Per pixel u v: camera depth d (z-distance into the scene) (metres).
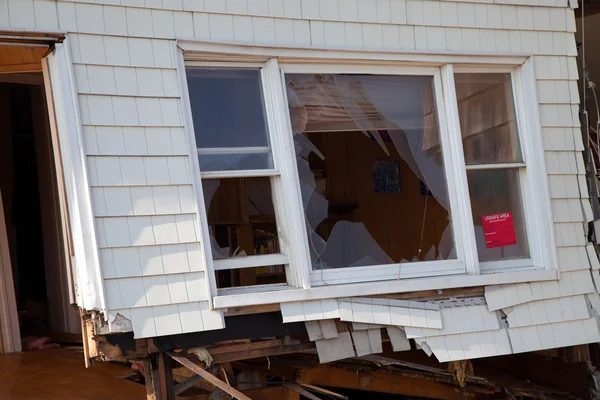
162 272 10.88
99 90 10.80
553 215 13.84
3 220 15.95
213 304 11.05
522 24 13.99
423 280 12.54
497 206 13.70
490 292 13.13
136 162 10.93
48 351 15.85
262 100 12.12
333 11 12.54
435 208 13.81
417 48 13.11
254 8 11.98
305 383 14.20
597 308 13.96
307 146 12.64
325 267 12.58
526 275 13.30
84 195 10.59
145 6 11.21
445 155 13.30
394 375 15.14
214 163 11.70
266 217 12.01
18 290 21.12
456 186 13.23
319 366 14.41
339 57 12.50
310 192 12.61
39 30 10.48
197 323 11.00
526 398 16.09
